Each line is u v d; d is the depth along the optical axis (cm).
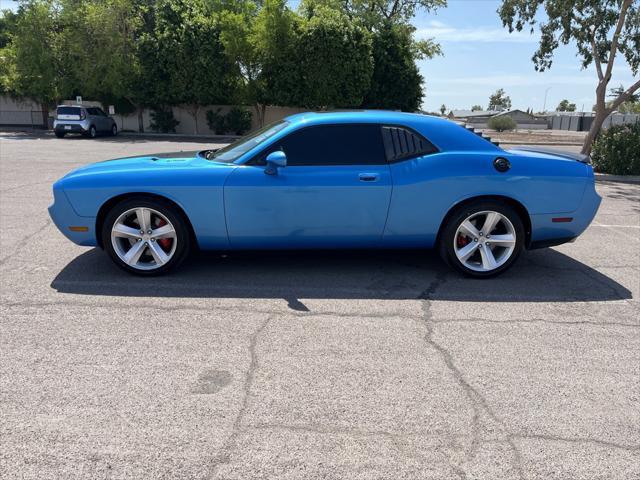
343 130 504
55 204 498
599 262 610
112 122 3136
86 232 500
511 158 515
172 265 507
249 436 277
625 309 467
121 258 504
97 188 488
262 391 319
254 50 3036
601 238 731
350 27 2997
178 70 3122
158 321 414
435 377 342
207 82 3131
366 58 3050
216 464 255
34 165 1420
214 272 532
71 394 311
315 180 490
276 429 283
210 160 532
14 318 414
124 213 495
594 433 289
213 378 333
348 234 508
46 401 303
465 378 342
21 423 283
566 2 1600
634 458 270
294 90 3098
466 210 510
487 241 524
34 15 3134
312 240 510
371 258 593
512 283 526
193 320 418
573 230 531
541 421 298
